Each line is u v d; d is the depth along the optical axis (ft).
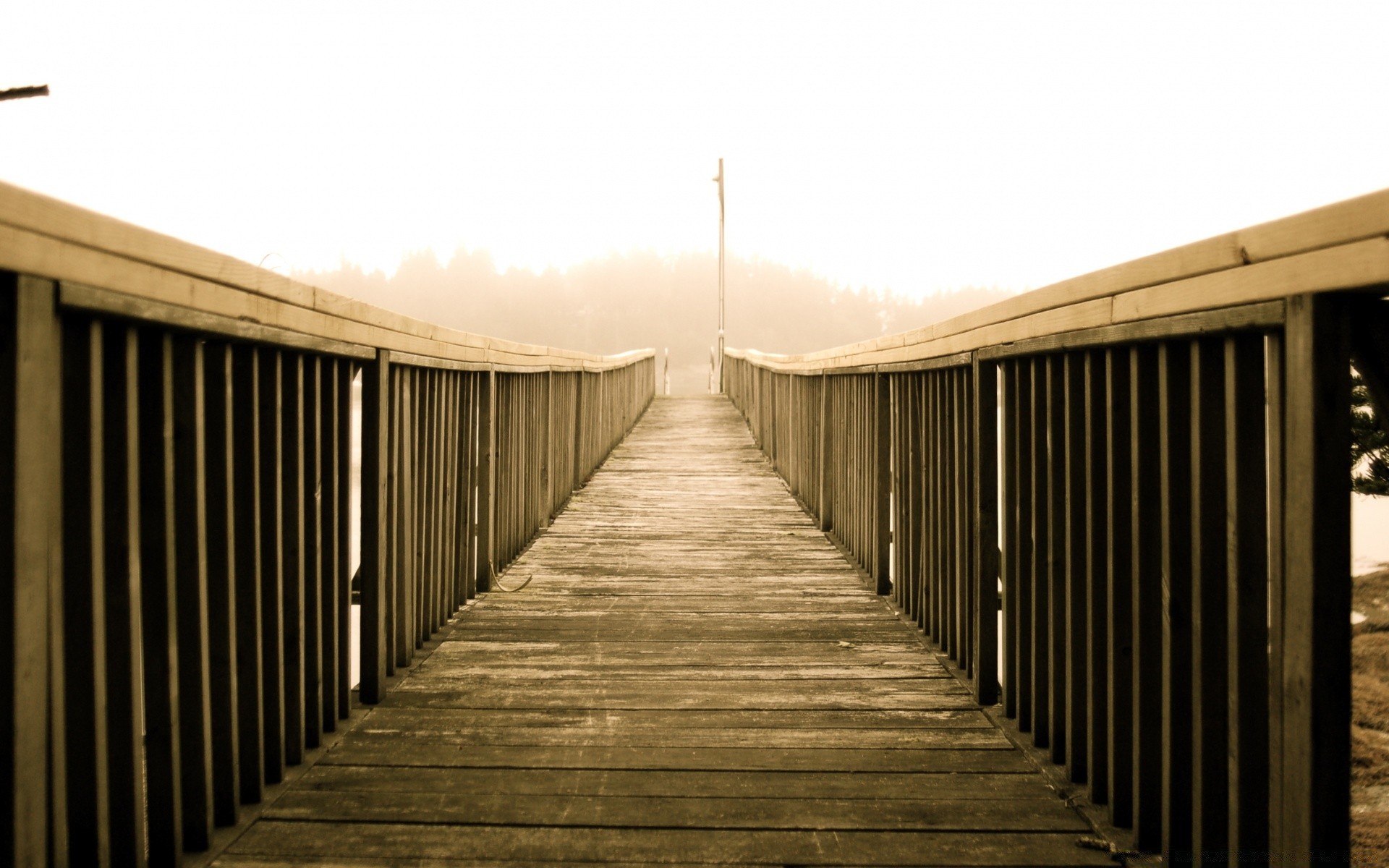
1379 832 12.16
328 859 6.49
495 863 6.48
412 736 8.77
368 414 9.50
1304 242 4.30
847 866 6.51
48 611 4.68
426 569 11.80
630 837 6.88
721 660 11.19
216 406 6.70
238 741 7.12
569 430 23.50
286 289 7.10
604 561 16.66
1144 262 5.96
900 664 11.07
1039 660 8.56
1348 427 4.35
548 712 9.43
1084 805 7.41
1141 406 6.49
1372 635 21.67
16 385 4.31
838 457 18.78
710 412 46.50
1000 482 9.85
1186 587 6.15
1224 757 5.85
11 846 4.38
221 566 6.74
